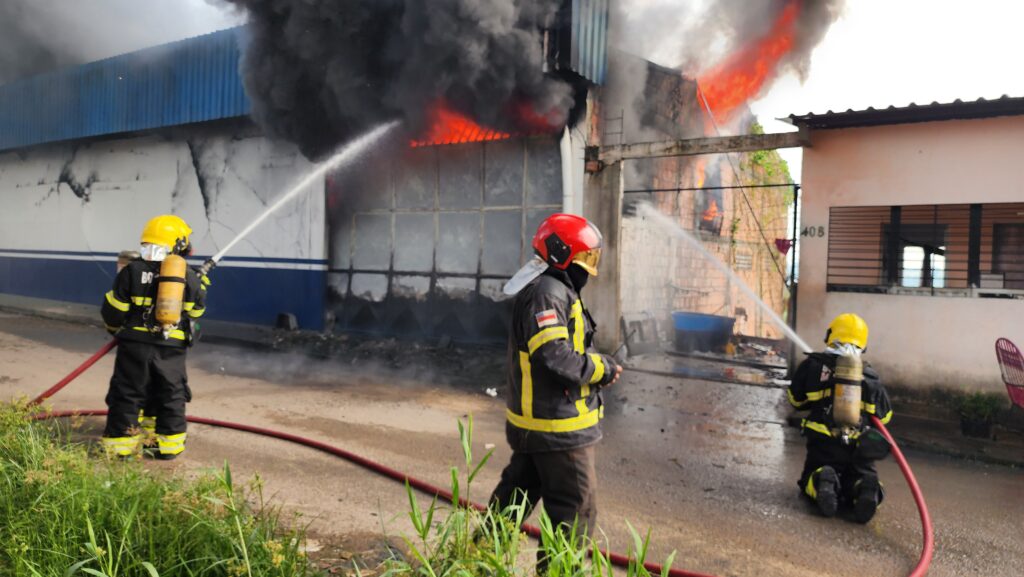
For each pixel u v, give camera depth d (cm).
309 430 621
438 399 770
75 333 1210
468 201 1073
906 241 757
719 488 494
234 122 1312
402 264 1142
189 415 659
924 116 689
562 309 287
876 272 755
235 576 272
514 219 1029
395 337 1143
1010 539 415
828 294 756
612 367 293
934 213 727
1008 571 372
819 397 453
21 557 269
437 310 1107
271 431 593
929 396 701
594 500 299
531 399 292
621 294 1035
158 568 276
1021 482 526
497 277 1048
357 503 437
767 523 431
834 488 436
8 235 1847
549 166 994
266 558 282
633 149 895
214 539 290
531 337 282
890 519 443
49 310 1488
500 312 1046
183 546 287
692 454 575
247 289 1305
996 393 663
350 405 728
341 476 493
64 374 838
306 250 1222
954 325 688
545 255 300
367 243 1180
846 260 750
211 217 1363
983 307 673
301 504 430
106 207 1573
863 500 425
